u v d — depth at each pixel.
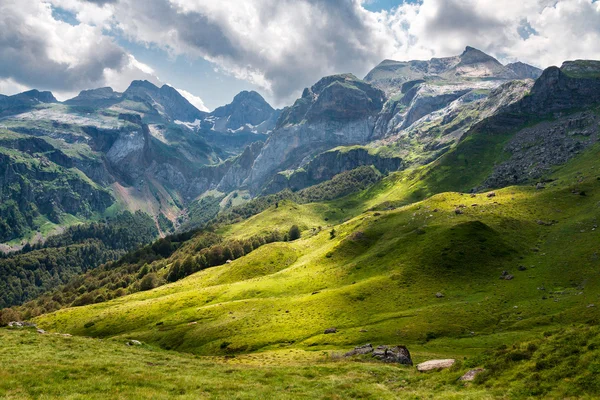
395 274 129.12
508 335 80.69
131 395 31.62
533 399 28.47
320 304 118.31
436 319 94.25
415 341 84.44
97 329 144.62
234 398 33.31
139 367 43.84
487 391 31.75
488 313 95.31
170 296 171.62
